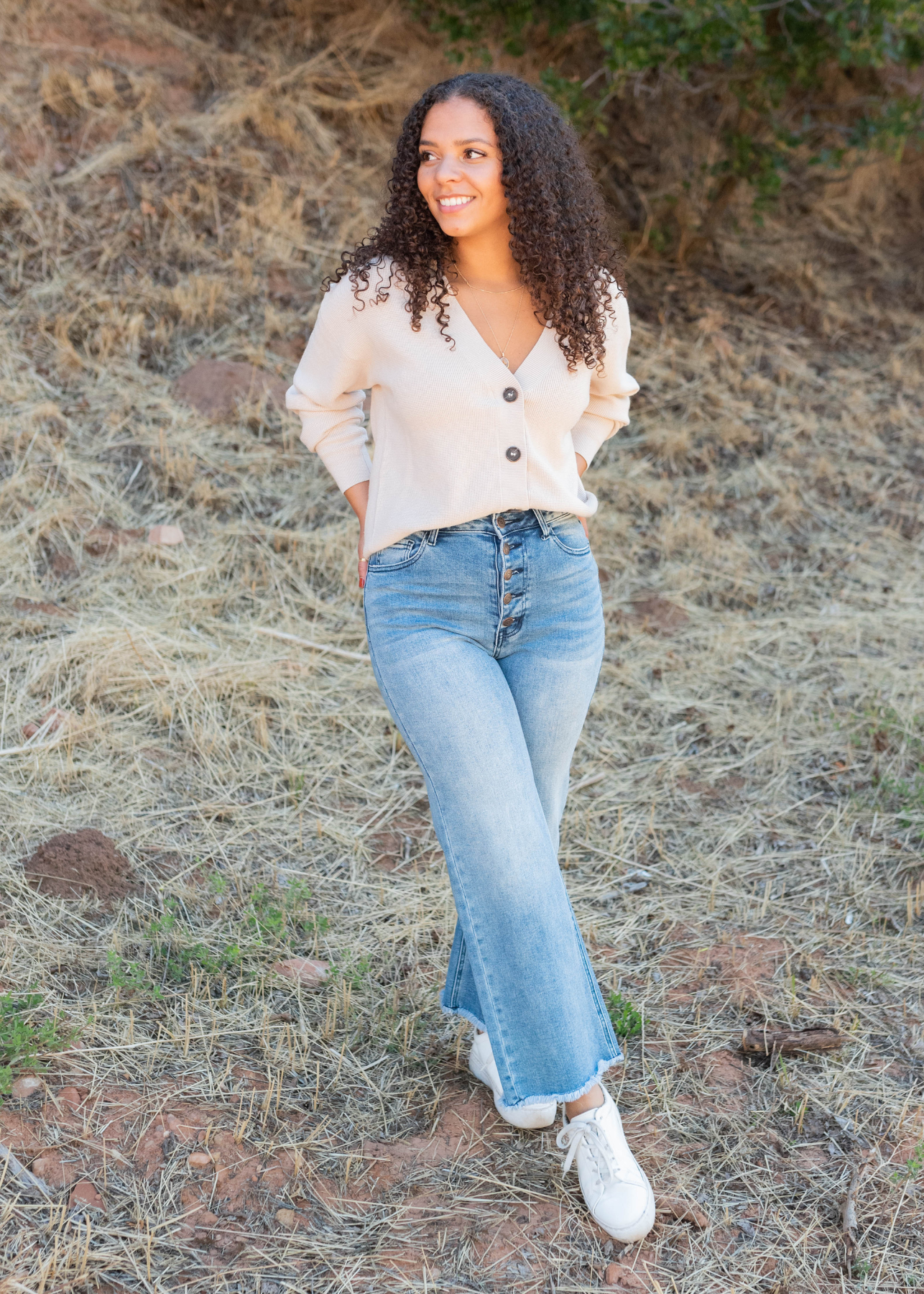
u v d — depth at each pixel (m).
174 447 4.68
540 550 2.05
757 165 6.48
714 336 6.18
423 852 3.26
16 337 4.92
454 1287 2.02
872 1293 2.08
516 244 1.95
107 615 3.95
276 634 4.03
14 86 5.61
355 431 2.24
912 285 7.09
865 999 2.82
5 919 2.74
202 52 6.20
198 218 5.58
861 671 4.27
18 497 4.30
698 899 3.17
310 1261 2.04
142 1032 2.49
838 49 5.90
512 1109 2.31
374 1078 2.47
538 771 2.22
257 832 3.23
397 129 6.47
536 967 1.97
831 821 3.53
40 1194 2.08
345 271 2.03
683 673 4.21
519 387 1.96
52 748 3.35
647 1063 2.57
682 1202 2.22
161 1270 1.99
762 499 5.32
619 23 5.57
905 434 5.89
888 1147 2.39
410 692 2.01
